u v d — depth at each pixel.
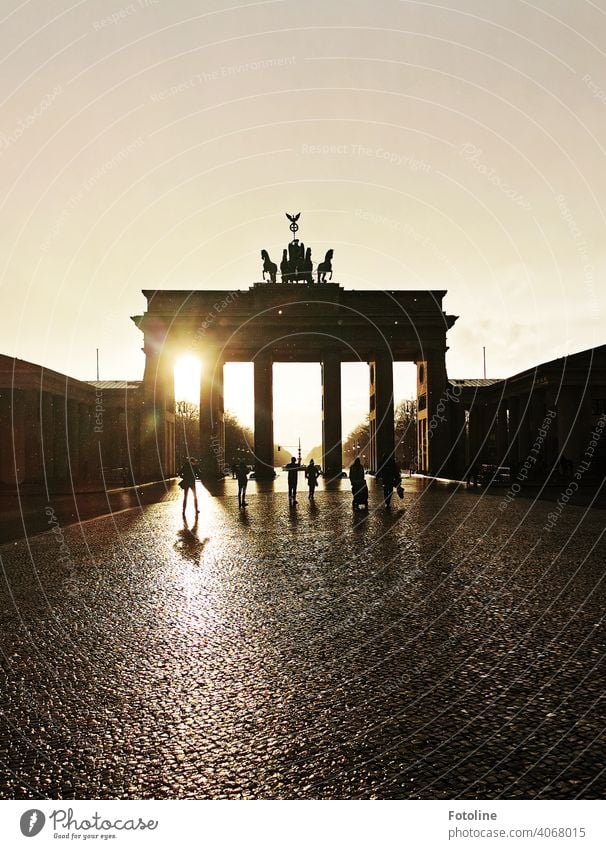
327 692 8.88
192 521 31.31
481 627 12.01
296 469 41.06
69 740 7.56
